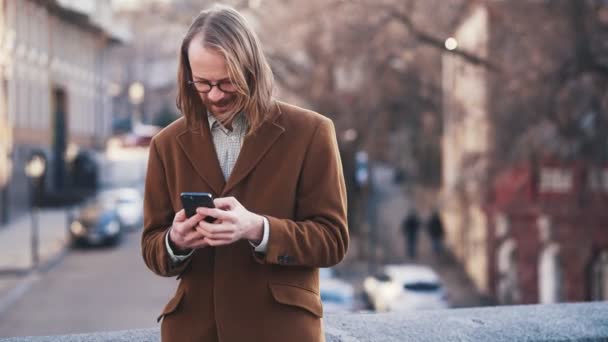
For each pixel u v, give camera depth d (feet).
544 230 75.10
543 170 74.28
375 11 71.36
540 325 10.41
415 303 66.44
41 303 65.98
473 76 65.41
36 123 127.65
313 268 6.67
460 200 96.02
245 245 6.48
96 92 178.70
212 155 6.58
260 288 6.42
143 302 67.05
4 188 109.60
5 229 107.45
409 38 74.08
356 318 10.97
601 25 53.93
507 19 58.65
